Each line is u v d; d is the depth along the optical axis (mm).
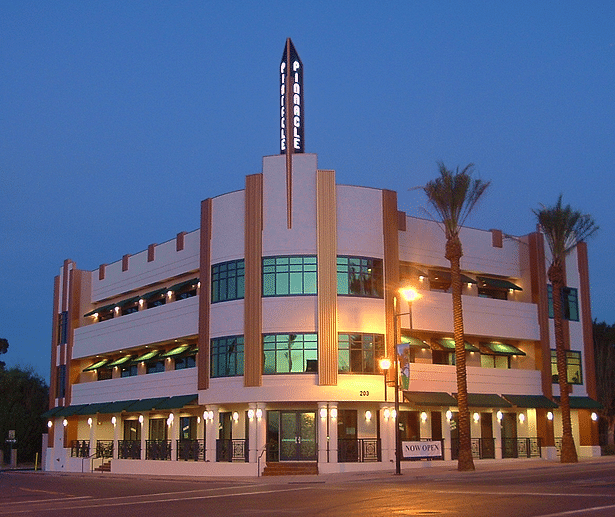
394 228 45125
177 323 50594
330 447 41562
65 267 65938
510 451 49531
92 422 58375
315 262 43031
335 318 42344
